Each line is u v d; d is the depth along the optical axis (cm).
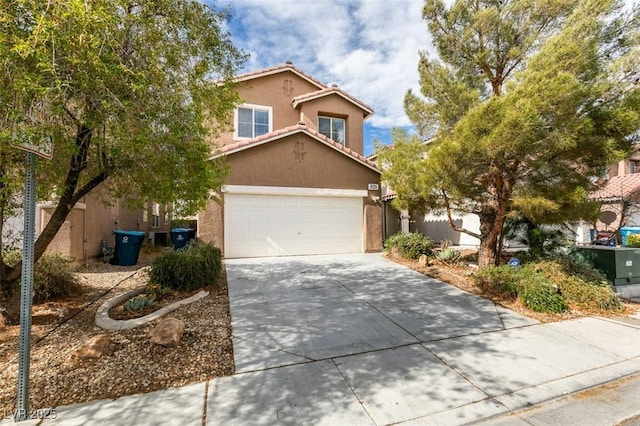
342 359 428
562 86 536
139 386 355
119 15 374
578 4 695
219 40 549
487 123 621
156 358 412
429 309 632
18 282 562
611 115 579
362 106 1602
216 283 793
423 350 457
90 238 1044
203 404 325
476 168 714
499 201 789
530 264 774
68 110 396
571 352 456
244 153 1142
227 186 1109
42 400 327
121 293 712
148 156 466
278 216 1194
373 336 504
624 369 410
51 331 498
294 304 651
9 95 307
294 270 957
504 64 830
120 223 1333
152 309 584
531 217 705
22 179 445
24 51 296
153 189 554
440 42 857
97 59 328
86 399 331
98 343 418
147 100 411
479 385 368
